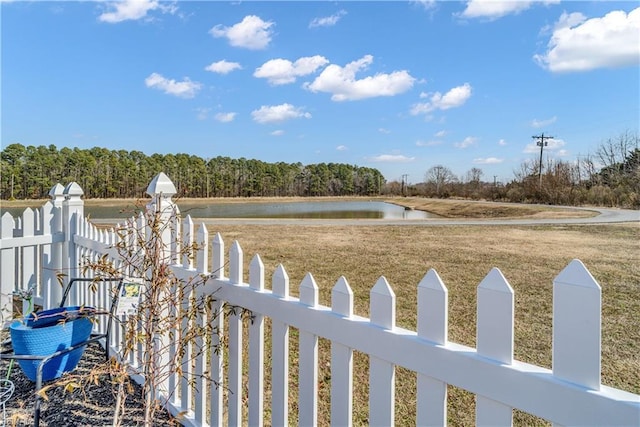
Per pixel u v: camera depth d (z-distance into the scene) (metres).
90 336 2.46
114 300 2.17
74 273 3.38
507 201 37.53
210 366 1.89
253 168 61.66
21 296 2.70
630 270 5.74
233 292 1.71
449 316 3.62
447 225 13.10
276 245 8.21
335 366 1.24
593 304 0.73
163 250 1.86
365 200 62.59
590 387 0.73
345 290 1.22
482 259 6.58
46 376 2.16
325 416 2.13
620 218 15.88
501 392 0.84
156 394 1.92
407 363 1.03
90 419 1.99
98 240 2.99
